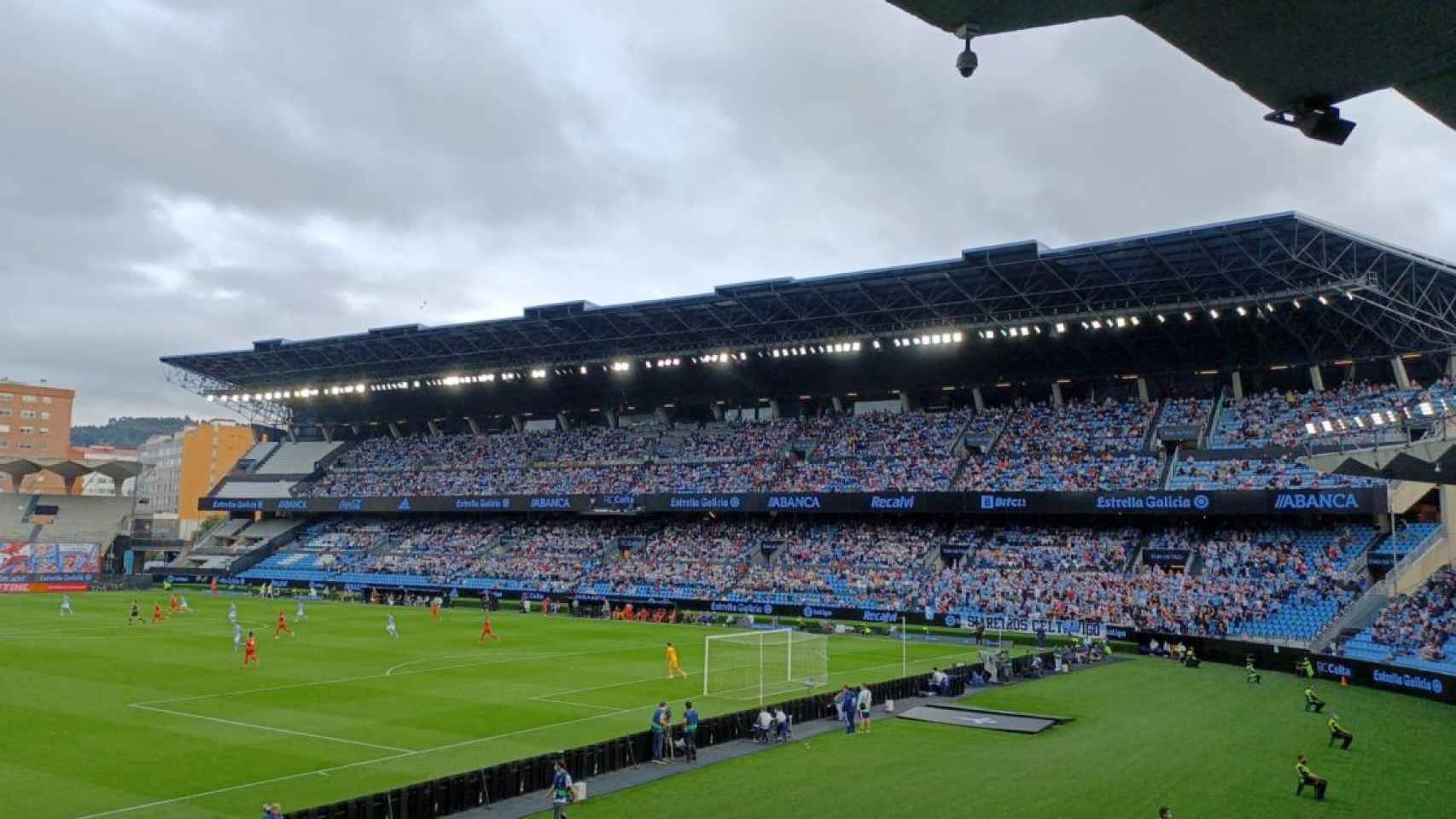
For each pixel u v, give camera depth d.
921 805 29.39
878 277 80.94
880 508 90.56
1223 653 66.44
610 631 80.50
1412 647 54.31
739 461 107.56
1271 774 33.56
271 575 121.38
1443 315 73.12
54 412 198.00
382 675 54.72
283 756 35.09
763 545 99.50
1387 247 64.31
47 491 192.62
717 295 88.69
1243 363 87.31
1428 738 39.91
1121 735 40.50
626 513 106.12
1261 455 79.50
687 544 104.06
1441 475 35.59
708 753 36.94
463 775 28.97
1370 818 28.20
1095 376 94.88
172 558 142.25
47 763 33.53
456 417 136.75
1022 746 38.38
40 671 54.16
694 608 92.62
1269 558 74.31
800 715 43.19
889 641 76.81
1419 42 6.83
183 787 30.75
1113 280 76.94
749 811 28.75
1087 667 63.44
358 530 128.00
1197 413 87.75
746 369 110.31
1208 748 37.84
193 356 126.25
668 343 104.12
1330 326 80.44
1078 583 79.62
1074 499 82.00
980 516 93.44
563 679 53.94
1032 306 80.88
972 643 75.06
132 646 65.69
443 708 44.84
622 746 34.50
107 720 40.91
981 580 84.00
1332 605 66.06
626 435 120.38
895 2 7.02
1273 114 8.25
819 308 90.69
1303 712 46.19
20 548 120.38
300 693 48.50
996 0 6.75
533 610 101.00
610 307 95.44
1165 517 84.44
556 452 121.75
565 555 108.69
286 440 148.25
